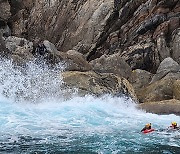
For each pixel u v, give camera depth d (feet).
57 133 30.30
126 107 46.42
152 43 63.21
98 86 47.16
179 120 39.42
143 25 66.18
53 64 52.06
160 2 66.13
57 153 24.52
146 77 56.03
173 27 65.00
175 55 62.03
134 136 30.37
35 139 28.02
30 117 35.63
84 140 28.32
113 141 28.32
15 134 29.22
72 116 37.65
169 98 49.57
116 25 70.54
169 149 26.40
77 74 48.19
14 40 60.59
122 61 57.11
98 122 35.91
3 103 39.78
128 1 69.56
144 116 41.09
